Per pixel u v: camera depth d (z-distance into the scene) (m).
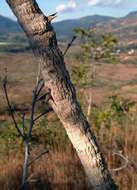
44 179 7.04
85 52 10.41
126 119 10.03
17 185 6.98
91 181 2.68
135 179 6.41
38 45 2.48
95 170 2.64
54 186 6.93
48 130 9.87
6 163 7.76
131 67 89.19
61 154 8.09
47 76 2.51
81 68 10.41
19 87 59.09
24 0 2.45
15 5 2.46
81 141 2.60
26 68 86.19
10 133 9.25
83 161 2.65
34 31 2.47
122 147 8.02
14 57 108.50
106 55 10.49
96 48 10.49
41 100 2.55
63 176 7.06
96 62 10.53
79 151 2.63
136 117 10.10
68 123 2.58
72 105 2.56
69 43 2.52
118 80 71.06
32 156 8.38
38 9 2.48
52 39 2.49
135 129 9.17
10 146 8.95
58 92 2.53
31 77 69.88
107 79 70.31
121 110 10.26
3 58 106.06
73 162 7.68
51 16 2.49
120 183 6.39
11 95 45.09
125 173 6.65
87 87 10.55
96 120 9.86
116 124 9.80
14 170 7.39
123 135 8.83
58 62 2.51
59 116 2.58
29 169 7.40
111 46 10.47
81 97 10.48
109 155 7.20
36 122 10.19
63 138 9.45
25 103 35.03
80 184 6.74
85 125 2.61
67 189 6.86
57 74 2.51
